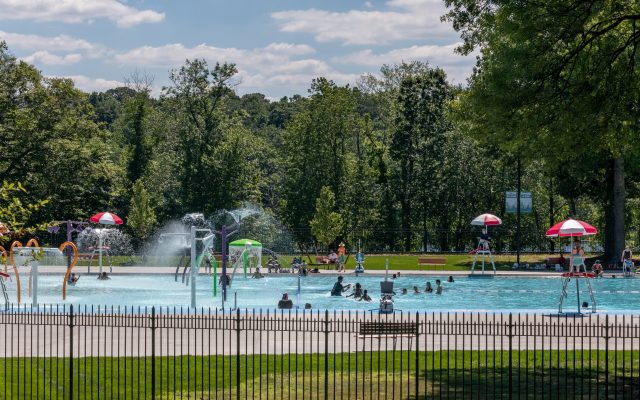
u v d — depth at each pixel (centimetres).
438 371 2173
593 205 9112
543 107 2436
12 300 4016
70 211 7519
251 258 5503
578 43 2480
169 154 9200
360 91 11031
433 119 8769
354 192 8919
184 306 3581
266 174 11625
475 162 8488
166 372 2172
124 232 7406
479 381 1919
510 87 2466
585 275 3181
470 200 8681
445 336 2622
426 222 9281
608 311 3269
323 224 7006
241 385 2050
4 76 7412
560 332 2705
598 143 2545
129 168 9069
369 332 2533
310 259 6159
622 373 2111
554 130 2417
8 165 7400
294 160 8875
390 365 2230
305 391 1984
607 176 6294
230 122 8762
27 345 2488
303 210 8669
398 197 9000
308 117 8812
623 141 2556
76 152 7438
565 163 6125
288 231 8356
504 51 2452
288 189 8850
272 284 4984
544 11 2402
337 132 8881
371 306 3872
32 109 7406
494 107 2477
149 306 3572
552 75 2461
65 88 7525
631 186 6656
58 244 7369
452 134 8569
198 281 5122
